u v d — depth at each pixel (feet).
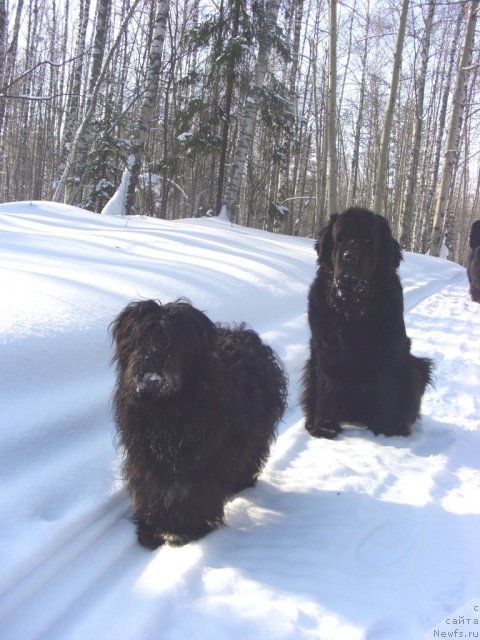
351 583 4.11
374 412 7.48
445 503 5.41
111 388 6.30
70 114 35.65
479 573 4.22
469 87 35.37
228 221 23.24
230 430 4.85
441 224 30.78
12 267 8.33
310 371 7.64
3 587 3.66
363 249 6.67
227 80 24.26
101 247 11.53
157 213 32.09
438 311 15.94
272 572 4.24
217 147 25.35
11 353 5.73
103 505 4.81
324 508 5.34
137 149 22.18
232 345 5.57
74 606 3.81
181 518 4.69
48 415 5.41
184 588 4.00
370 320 6.98
